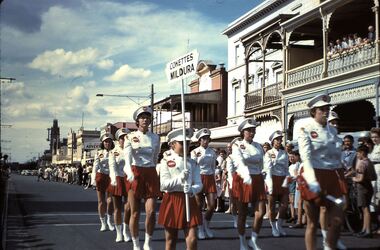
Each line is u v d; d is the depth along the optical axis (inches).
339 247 338.0
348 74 687.1
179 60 275.6
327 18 750.5
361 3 725.3
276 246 358.9
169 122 1585.9
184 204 238.1
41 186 1488.7
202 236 395.9
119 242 373.7
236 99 1396.4
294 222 492.1
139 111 325.1
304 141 241.1
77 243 368.5
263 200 336.2
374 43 651.5
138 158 319.6
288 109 841.5
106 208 439.8
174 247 242.8
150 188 315.9
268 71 1178.6
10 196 914.7
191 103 1574.8
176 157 244.5
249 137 341.7
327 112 249.6
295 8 1066.1
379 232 394.6
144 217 529.7
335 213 242.2
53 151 5251.0
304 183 241.8
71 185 1608.0
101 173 433.7
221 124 1553.9
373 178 377.4
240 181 335.6
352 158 413.4
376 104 637.3
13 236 401.7
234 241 383.6
